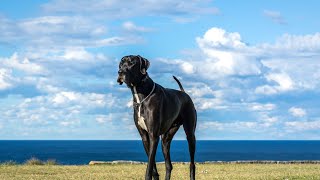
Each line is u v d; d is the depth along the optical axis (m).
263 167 24.17
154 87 14.12
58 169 22.69
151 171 13.99
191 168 15.48
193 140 15.36
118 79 13.88
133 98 14.23
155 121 14.04
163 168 23.48
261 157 111.25
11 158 99.06
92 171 21.80
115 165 25.80
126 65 13.85
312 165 25.69
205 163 26.95
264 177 18.67
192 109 15.30
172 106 14.52
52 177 18.84
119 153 136.75
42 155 118.69
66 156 111.00
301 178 18.28
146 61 14.04
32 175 19.70
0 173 20.61
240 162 27.62
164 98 14.27
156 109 14.02
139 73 13.94
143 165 25.75
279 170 22.39
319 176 18.92
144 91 13.99
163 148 15.38
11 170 22.00
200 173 20.97
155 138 14.11
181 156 112.25
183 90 15.61
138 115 14.12
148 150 14.38
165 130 14.51
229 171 21.95
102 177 18.86
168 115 14.40
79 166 24.73
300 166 24.86
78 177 18.83
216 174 20.34
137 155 119.12
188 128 15.27
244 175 19.64
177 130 15.39
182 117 15.16
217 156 115.38
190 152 15.46
